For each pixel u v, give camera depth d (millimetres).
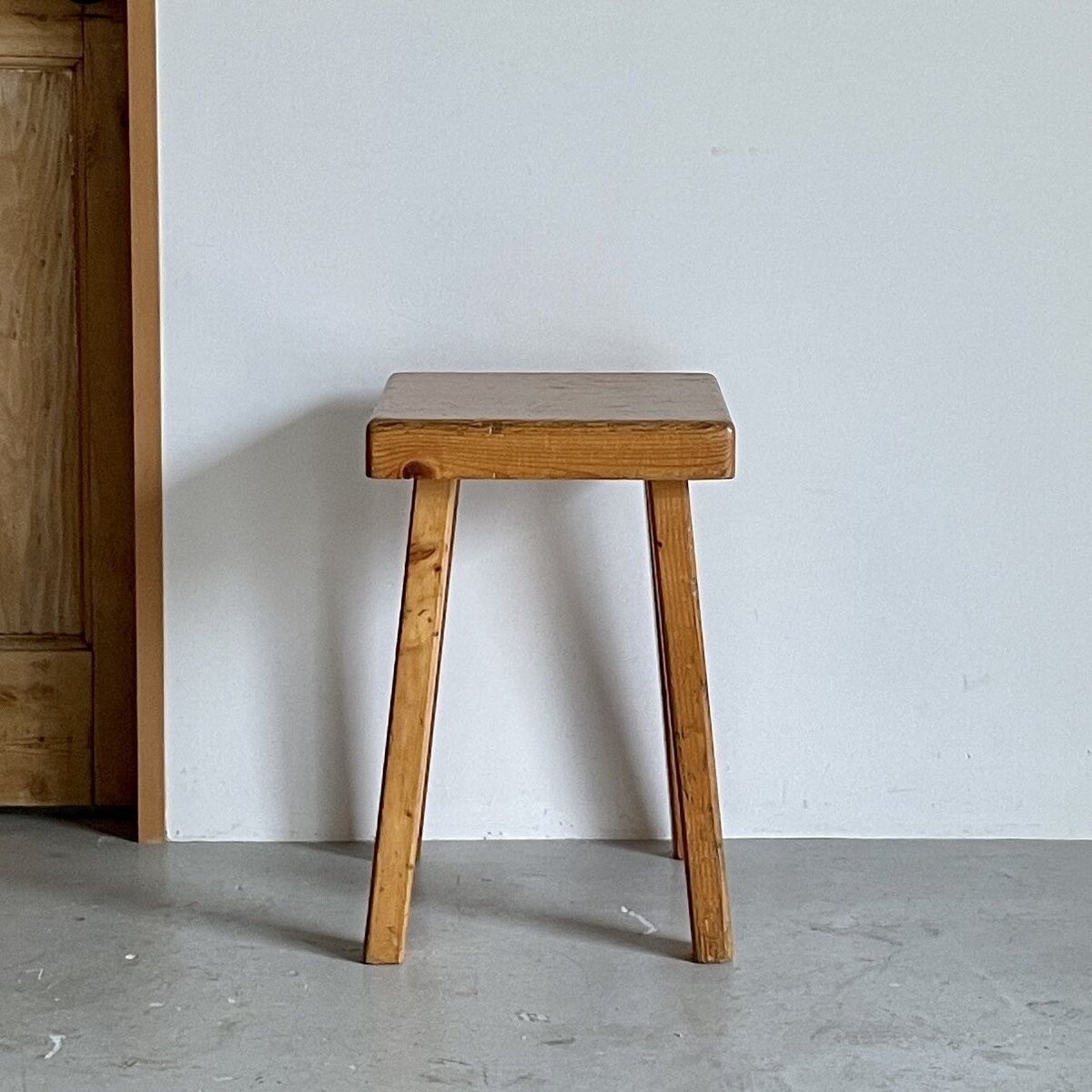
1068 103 1803
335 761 1917
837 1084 1398
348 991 1560
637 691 1904
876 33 1792
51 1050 1449
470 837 1934
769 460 1867
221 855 1884
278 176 1812
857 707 1912
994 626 1896
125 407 1938
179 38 1780
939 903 1755
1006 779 1924
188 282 1827
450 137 1809
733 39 1792
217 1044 1462
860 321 1842
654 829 1933
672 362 1852
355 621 1892
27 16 1869
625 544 1876
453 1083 1398
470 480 1866
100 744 1989
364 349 1849
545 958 1627
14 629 1979
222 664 1896
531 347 1851
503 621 1895
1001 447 1863
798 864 1858
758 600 1893
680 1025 1497
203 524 1870
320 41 1786
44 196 1907
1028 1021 1505
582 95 1802
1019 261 1829
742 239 1828
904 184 1816
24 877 1816
